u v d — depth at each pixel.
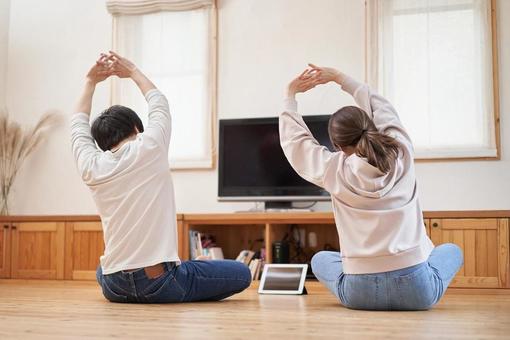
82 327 1.84
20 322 1.98
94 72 2.71
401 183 2.23
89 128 2.66
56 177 5.10
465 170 4.37
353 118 2.23
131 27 5.04
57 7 5.27
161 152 2.50
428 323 1.97
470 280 3.79
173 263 2.50
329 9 4.70
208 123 4.84
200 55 4.90
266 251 4.17
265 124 4.58
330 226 4.50
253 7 4.84
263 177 4.52
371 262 2.23
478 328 1.85
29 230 4.59
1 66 5.27
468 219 3.82
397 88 4.49
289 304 2.68
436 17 4.47
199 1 4.88
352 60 4.62
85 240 4.48
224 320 2.03
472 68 4.39
